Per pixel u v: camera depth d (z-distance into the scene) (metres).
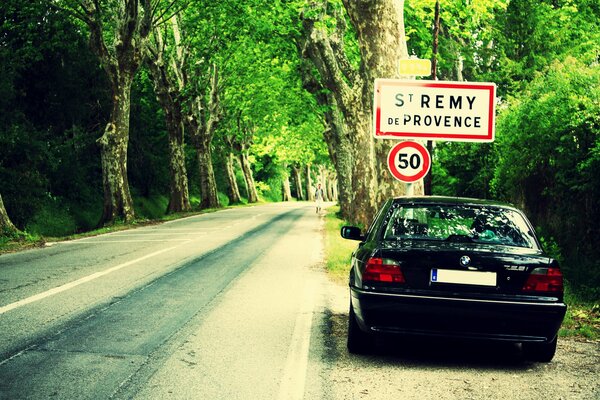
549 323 5.35
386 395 4.72
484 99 9.35
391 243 5.78
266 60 31.98
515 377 5.36
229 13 28.00
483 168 19.50
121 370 5.22
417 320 5.43
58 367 5.27
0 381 4.86
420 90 9.41
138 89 40.97
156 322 7.11
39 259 13.34
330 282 10.74
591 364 5.88
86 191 34.25
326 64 20.88
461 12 21.72
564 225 11.78
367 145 19.97
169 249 15.59
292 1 24.16
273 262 13.27
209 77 42.34
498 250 5.58
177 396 4.58
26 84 30.67
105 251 15.08
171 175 37.28
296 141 49.78
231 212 39.56
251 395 4.64
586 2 28.47
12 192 26.09
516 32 26.75
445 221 6.09
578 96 11.21
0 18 27.61
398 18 13.30
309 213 39.12
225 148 55.19
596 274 10.01
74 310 7.73
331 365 5.54
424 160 9.44
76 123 34.03
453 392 4.86
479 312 5.34
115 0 26.62
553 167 12.04
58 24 28.44
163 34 37.22
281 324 7.16
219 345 6.12
